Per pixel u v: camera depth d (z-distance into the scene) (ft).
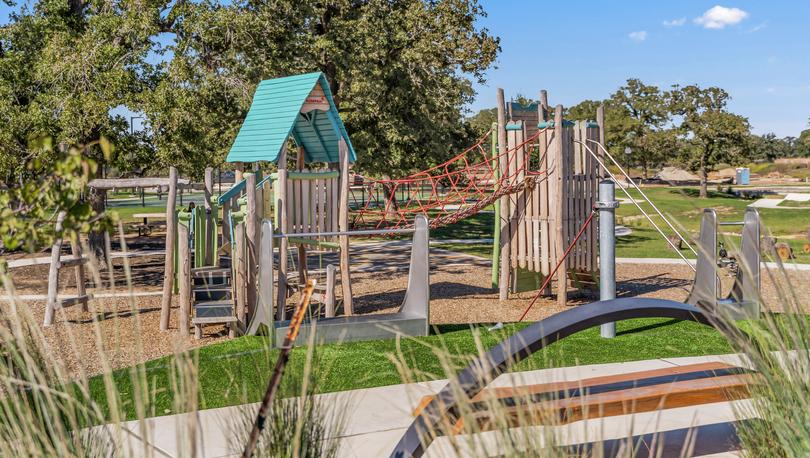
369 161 86.38
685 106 175.52
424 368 22.34
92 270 7.23
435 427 9.06
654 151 218.18
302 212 35.73
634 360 23.40
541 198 41.55
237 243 32.04
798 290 29.04
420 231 27.99
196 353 7.40
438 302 42.16
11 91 54.95
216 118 65.16
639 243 79.15
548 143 41.22
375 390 19.90
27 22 62.08
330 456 10.46
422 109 91.86
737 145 172.14
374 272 54.90
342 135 37.22
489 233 96.22
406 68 83.10
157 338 31.12
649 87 216.33
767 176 354.54
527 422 8.16
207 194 39.06
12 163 52.26
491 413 7.63
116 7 57.72
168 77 54.90
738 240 52.24
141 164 57.52
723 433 15.53
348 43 75.66
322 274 52.44
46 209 9.84
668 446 14.69
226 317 31.24
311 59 70.18
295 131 41.55
